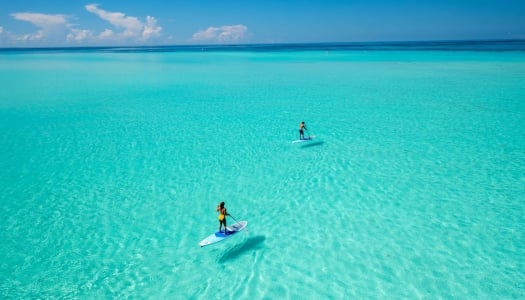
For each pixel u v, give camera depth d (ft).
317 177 57.16
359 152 67.62
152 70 239.09
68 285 34.42
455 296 30.63
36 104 119.96
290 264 36.47
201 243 37.93
